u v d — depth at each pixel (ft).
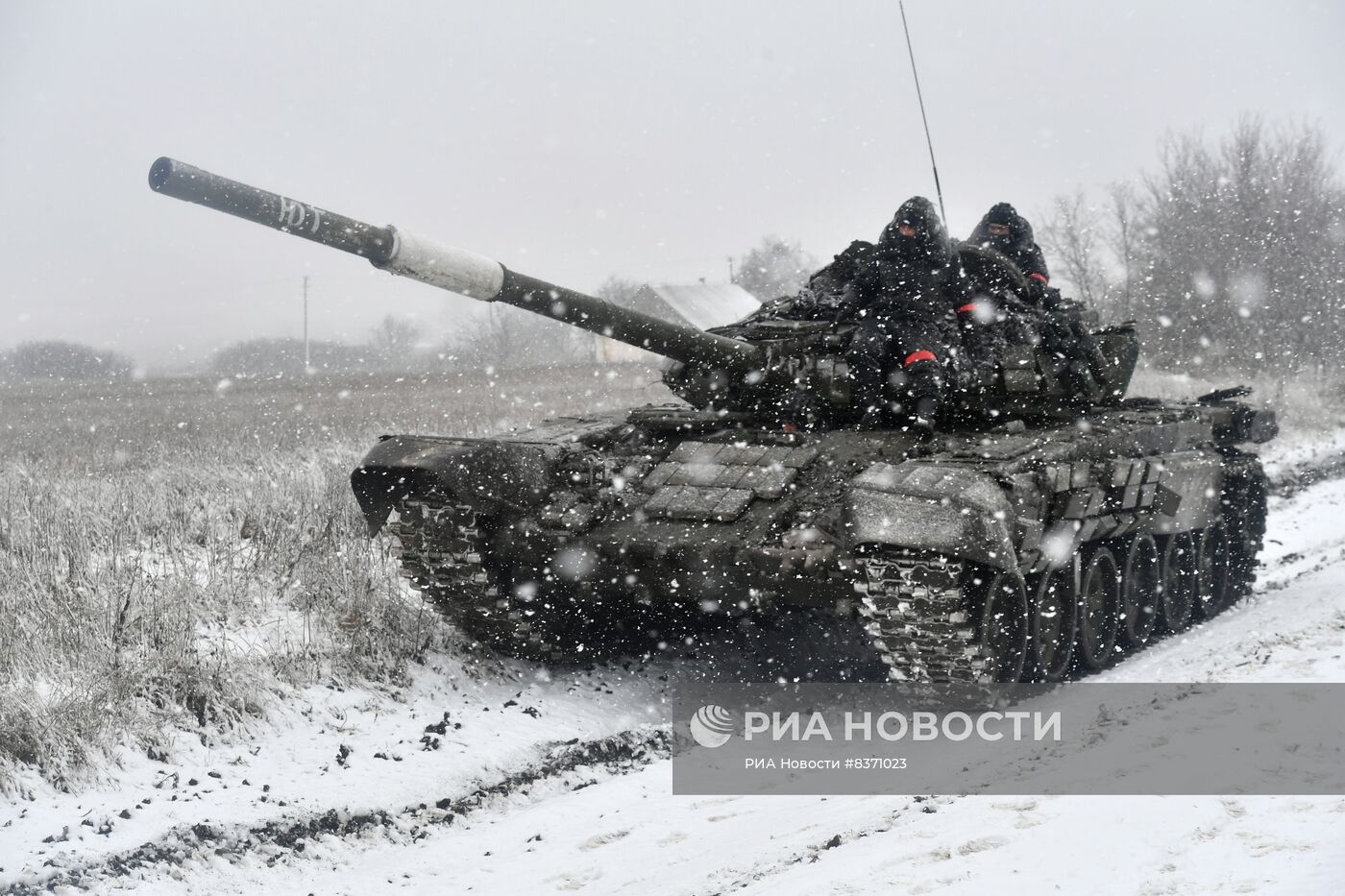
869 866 18.03
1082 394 35.12
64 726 24.86
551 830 23.48
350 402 81.41
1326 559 50.11
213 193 22.09
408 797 25.18
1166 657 35.04
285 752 26.73
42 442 59.82
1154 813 18.92
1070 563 33.01
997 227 38.81
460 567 31.65
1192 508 38.63
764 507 31.07
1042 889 16.30
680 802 24.47
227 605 32.71
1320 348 108.88
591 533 31.40
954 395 34.42
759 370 34.40
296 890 21.43
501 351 157.89
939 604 27.30
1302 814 18.34
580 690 32.71
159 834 22.38
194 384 114.62
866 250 37.81
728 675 34.12
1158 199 112.06
